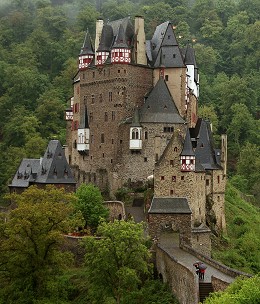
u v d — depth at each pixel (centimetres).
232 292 5812
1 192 16350
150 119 11938
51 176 12012
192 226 10469
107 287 8156
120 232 8106
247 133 19888
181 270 7700
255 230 12769
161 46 12644
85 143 12750
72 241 9912
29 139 17625
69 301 8994
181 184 10512
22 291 8688
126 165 12062
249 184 17525
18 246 8669
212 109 19938
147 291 8356
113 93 12312
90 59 12912
